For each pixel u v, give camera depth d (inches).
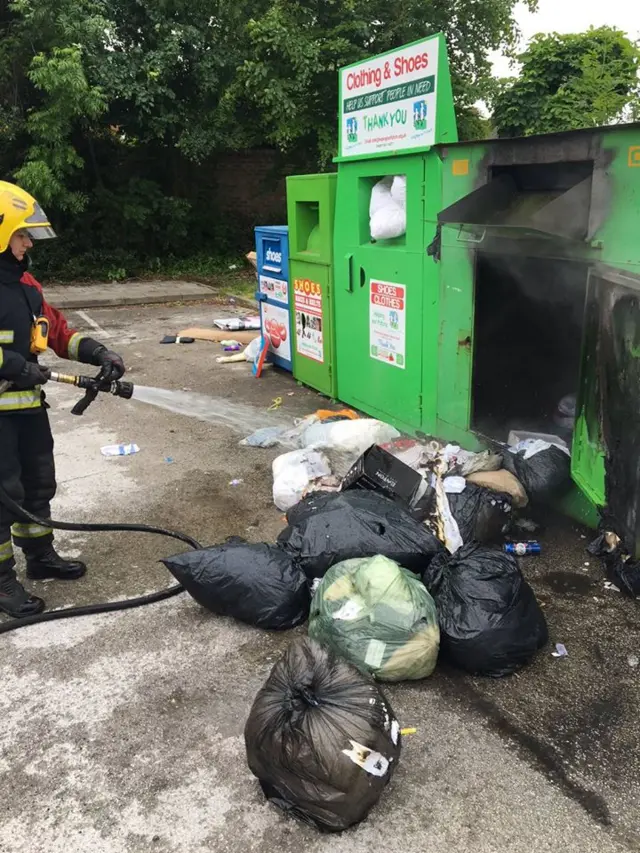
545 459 151.7
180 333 371.9
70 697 106.8
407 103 180.1
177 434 220.8
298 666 87.9
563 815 84.3
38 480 132.6
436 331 181.9
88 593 135.0
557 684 107.0
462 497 142.6
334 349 241.6
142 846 81.9
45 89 507.5
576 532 151.4
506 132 563.5
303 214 252.2
